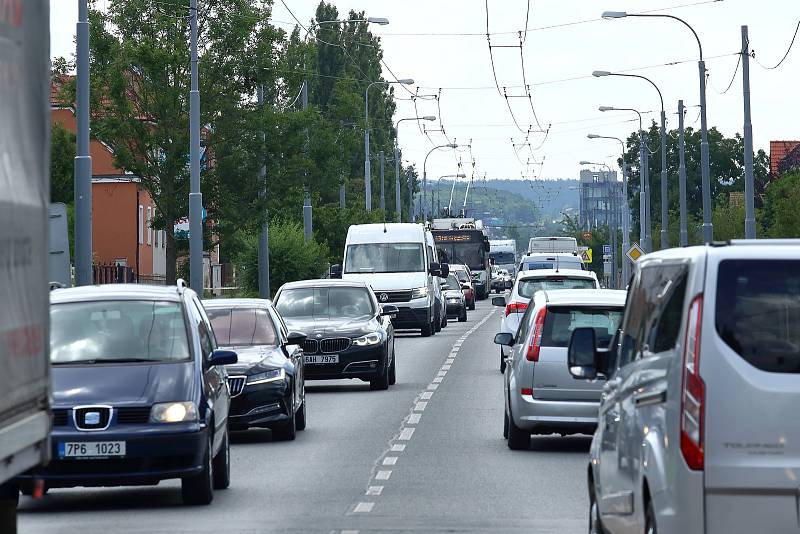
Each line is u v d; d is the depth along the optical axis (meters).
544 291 48.00
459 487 38.28
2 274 17.72
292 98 116.88
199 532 31.28
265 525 32.16
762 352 19.31
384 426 54.75
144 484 35.25
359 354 69.31
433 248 136.50
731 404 19.17
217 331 53.09
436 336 129.50
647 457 20.56
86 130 73.81
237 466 43.38
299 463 43.88
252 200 114.56
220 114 112.69
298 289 73.69
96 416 34.62
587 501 35.59
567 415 45.06
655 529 20.06
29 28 19.41
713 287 19.56
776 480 19.03
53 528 32.16
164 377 35.72
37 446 19.08
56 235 63.56
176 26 110.25
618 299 46.09
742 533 19.06
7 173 18.20
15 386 17.95
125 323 37.56
